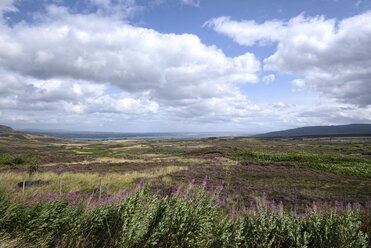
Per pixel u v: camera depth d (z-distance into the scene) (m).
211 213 5.55
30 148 104.94
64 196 7.28
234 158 55.59
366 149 81.94
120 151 91.69
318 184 29.28
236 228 5.57
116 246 4.84
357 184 30.06
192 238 4.93
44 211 5.80
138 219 5.21
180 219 5.08
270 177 33.06
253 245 5.49
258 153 58.41
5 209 5.67
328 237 5.62
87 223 5.48
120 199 6.00
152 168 36.88
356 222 6.03
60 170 32.97
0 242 4.85
